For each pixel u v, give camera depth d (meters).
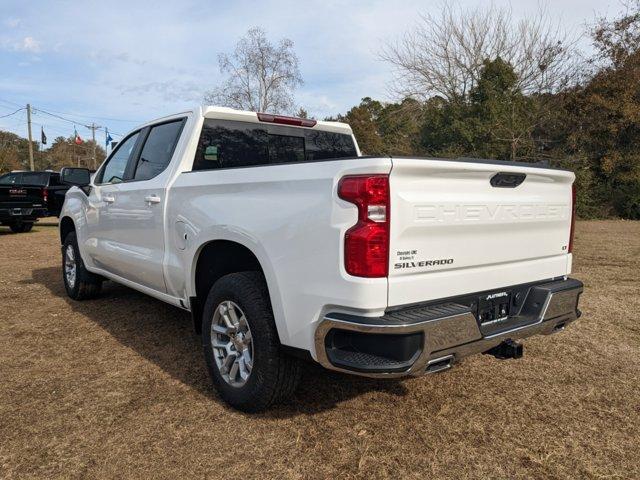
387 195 2.38
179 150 3.86
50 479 2.48
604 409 3.26
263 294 2.92
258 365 2.91
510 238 3.02
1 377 3.68
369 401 3.33
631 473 2.58
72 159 85.56
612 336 4.70
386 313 2.44
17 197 14.09
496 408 3.26
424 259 2.55
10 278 7.34
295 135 4.57
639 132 21.25
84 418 3.07
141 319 5.13
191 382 3.59
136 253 4.27
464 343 2.58
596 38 22.62
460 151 22.83
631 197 20.97
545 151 22.94
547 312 3.11
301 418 3.09
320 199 2.53
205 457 2.67
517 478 2.53
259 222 2.84
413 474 2.55
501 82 23.05
